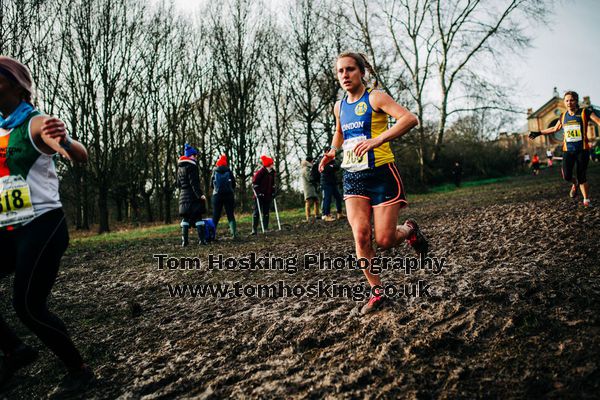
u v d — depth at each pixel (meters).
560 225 5.49
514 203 9.88
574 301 2.70
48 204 2.29
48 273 2.26
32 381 2.65
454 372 2.12
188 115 26.36
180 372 2.56
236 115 26.02
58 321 2.40
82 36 19.28
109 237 14.15
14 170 2.23
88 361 2.86
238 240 8.81
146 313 3.89
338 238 7.39
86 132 20.11
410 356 2.34
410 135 25.00
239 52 25.61
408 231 3.30
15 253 2.32
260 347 2.77
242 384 2.31
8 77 2.22
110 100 20.58
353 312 3.19
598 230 4.77
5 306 4.40
